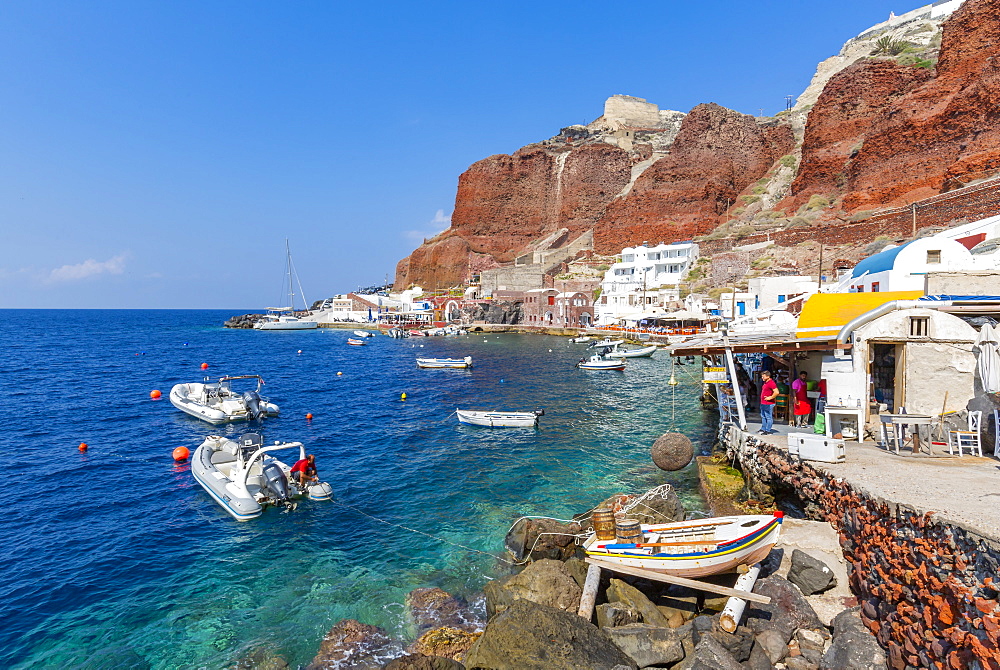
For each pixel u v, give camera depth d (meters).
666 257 108.12
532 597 11.64
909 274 24.17
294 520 18.25
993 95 73.81
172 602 13.41
